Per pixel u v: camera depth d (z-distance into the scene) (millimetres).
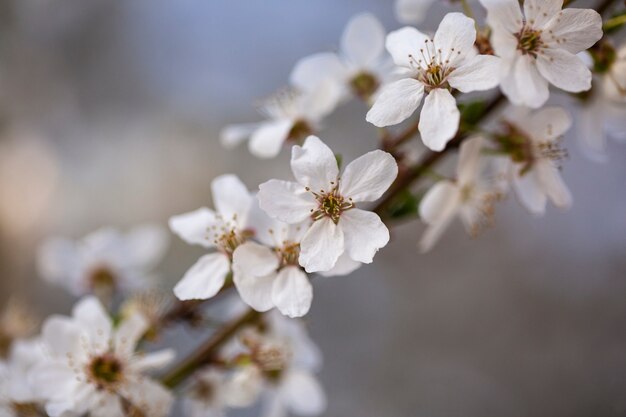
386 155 299
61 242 380
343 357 593
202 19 677
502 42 302
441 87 300
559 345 598
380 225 298
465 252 626
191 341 455
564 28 303
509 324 609
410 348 605
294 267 305
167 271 586
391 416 577
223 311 353
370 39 343
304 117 340
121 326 327
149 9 680
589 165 609
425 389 590
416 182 338
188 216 316
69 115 658
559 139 326
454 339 608
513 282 618
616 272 603
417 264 626
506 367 598
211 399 343
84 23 673
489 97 326
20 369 335
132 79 666
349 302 610
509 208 626
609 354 586
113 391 323
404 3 343
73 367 323
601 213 609
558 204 323
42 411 337
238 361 336
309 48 662
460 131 320
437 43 301
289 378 352
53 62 666
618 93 332
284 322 344
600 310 599
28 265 605
